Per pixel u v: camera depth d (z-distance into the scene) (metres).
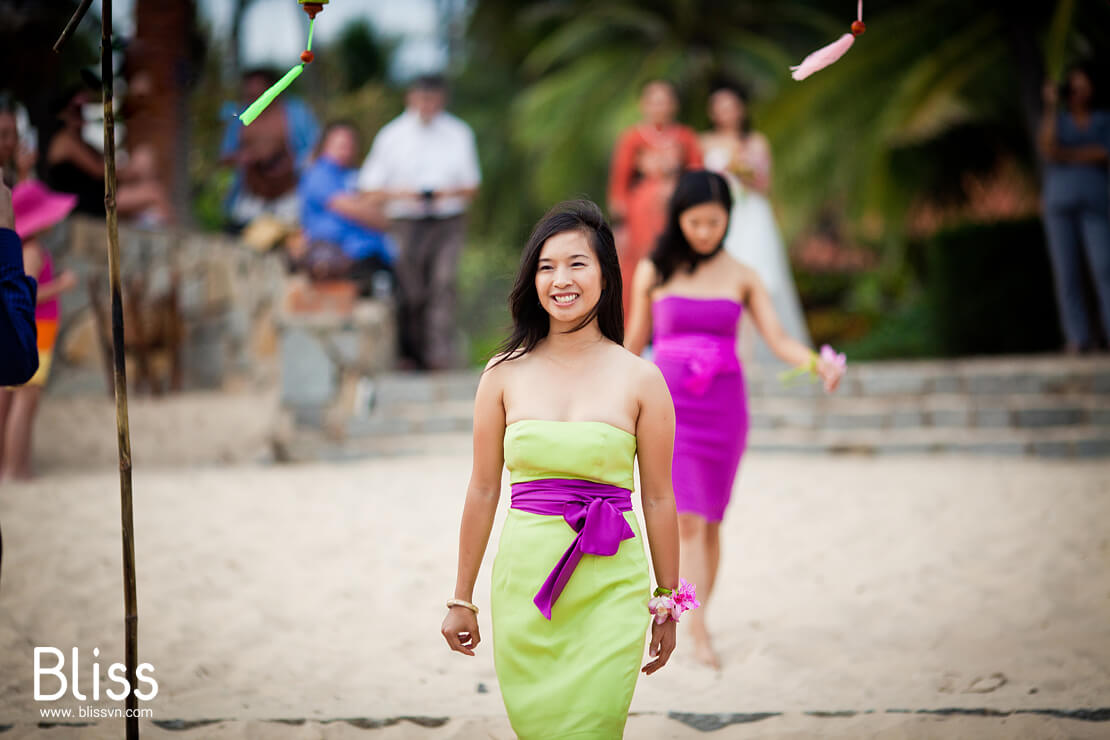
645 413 3.73
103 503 8.79
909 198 21.72
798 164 21.23
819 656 5.55
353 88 32.91
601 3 29.67
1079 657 5.34
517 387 3.77
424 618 6.20
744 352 13.01
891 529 8.20
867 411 12.04
